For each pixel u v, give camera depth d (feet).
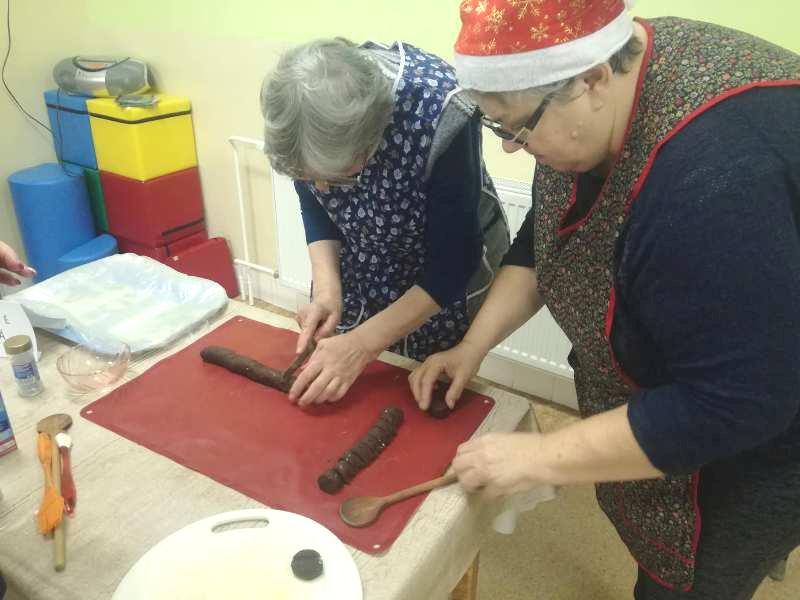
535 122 2.32
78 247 8.73
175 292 4.54
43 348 3.99
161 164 8.47
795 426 2.67
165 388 3.63
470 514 2.95
